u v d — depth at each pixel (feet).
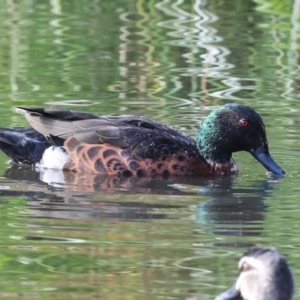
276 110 55.21
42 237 35.12
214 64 64.75
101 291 30.07
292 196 41.57
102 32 71.61
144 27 73.15
